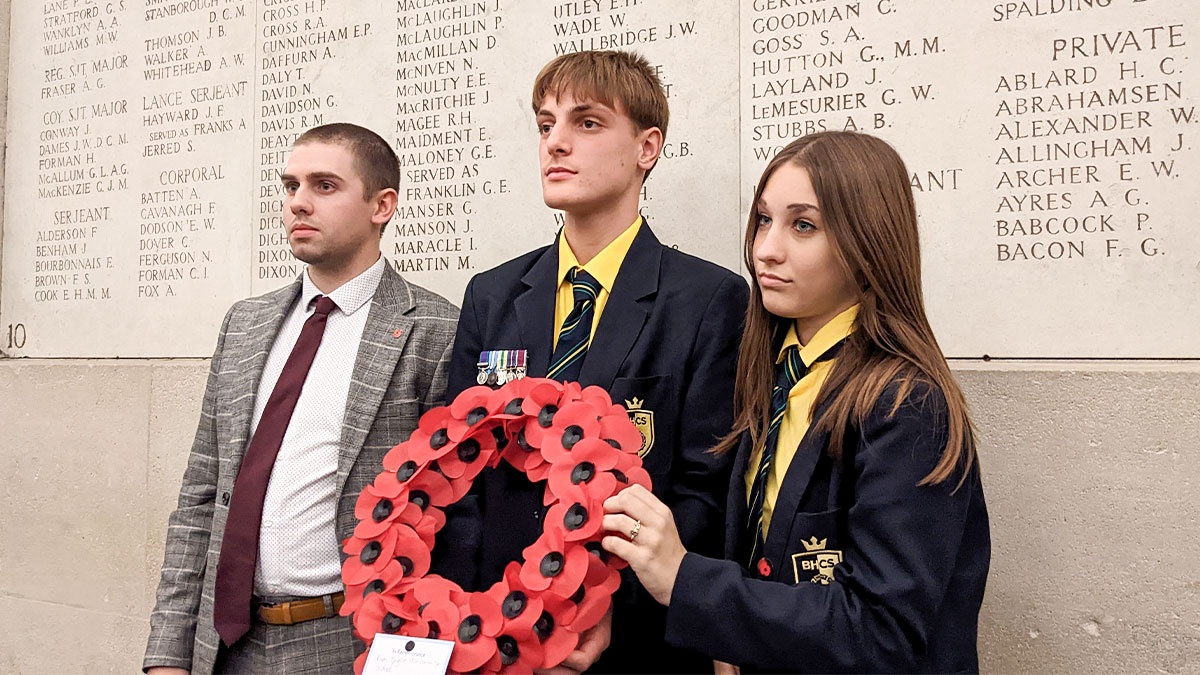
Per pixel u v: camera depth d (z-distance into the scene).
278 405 1.95
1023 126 1.94
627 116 1.65
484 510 1.66
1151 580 1.78
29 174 3.54
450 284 2.63
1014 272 1.94
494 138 2.59
